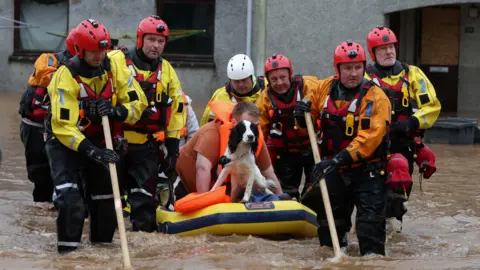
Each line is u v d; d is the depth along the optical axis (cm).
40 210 1007
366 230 761
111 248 797
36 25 2872
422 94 920
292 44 2497
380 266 715
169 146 929
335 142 775
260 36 2452
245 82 988
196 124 1098
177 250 788
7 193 1116
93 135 805
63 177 780
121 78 802
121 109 790
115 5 2800
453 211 1034
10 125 1922
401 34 2702
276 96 947
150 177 899
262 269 703
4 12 2859
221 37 2773
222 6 2761
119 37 2752
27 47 2897
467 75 2680
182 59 2805
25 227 902
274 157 979
